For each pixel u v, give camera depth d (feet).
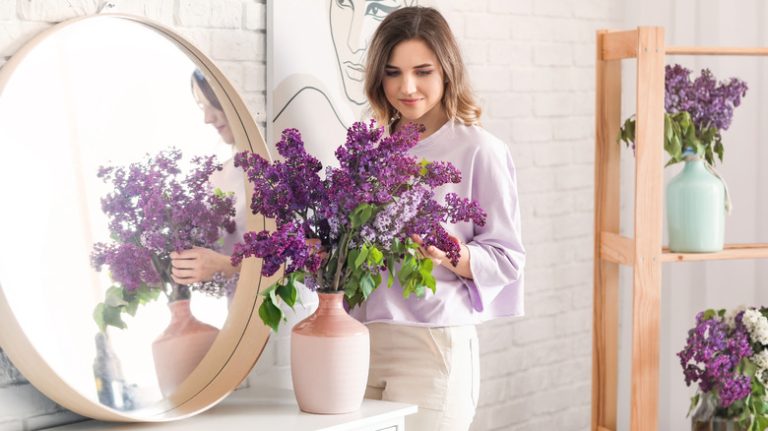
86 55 5.84
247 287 6.76
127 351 5.94
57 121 5.67
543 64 9.59
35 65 5.57
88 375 5.70
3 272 5.34
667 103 8.74
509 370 9.51
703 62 10.12
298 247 5.68
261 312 5.90
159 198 6.21
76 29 5.81
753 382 8.57
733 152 10.06
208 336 6.47
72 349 5.63
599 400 9.19
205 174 6.49
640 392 8.48
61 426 5.96
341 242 5.99
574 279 10.18
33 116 5.55
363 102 7.79
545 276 9.83
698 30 10.16
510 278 6.70
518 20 9.30
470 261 6.52
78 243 5.73
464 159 6.72
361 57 7.74
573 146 10.01
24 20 5.75
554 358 10.02
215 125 6.59
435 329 6.62
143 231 6.10
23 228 5.46
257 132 6.76
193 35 6.64
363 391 6.26
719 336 8.57
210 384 6.46
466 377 6.73
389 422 6.25
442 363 6.61
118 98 6.00
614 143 9.01
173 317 6.24
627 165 10.52
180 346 6.28
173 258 6.27
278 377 7.27
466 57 8.80
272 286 5.92
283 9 7.09
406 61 6.61
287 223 5.81
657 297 8.46
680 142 8.73
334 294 6.12
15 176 5.45
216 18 6.77
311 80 7.34
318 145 7.42
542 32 9.55
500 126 9.20
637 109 8.29
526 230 9.56
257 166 5.96
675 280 10.28
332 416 6.12
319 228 6.11
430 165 5.99
